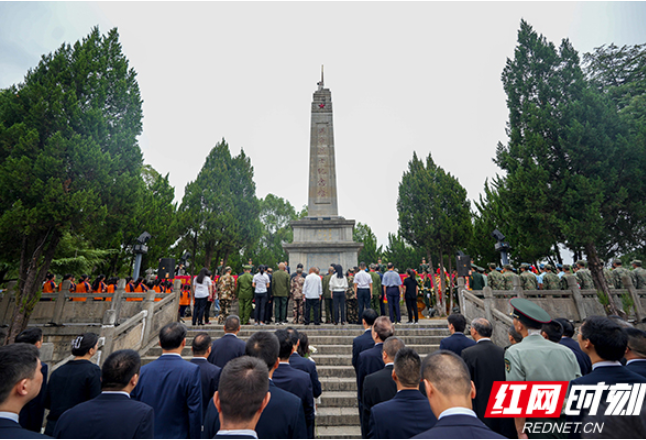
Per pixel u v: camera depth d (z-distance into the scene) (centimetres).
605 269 1195
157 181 2359
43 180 927
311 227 1709
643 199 1084
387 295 1111
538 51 1247
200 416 328
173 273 1509
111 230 1089
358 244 1592
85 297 984
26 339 407
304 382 344
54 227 954
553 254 1888
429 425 242
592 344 279
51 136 964
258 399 201
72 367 359
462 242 1920
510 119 1311
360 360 429
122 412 247
